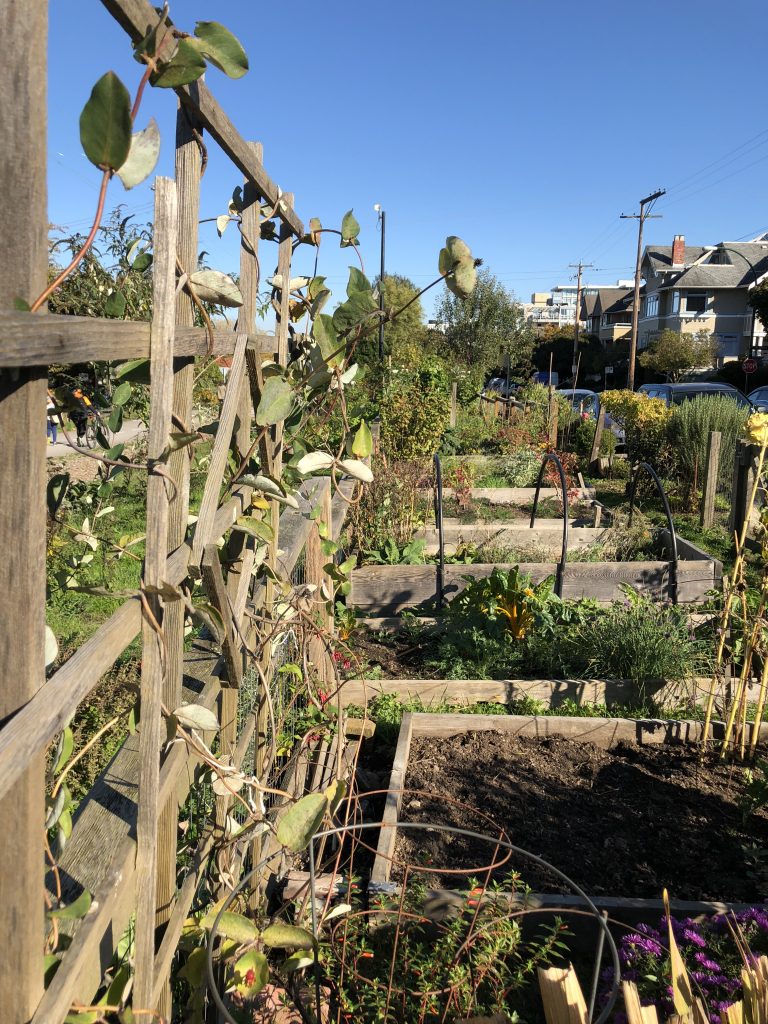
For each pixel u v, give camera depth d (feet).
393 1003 7.64
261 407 7.17
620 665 17.08
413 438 40.81
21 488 3.08
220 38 4.86
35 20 2.93
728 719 14.48
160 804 5.03
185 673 7.00
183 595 5.50
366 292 8.55
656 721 14.92
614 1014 8.16
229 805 6.97
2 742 2.84
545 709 16.47
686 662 16.75
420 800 12.77
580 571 22.09
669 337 145.28
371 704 16.38
